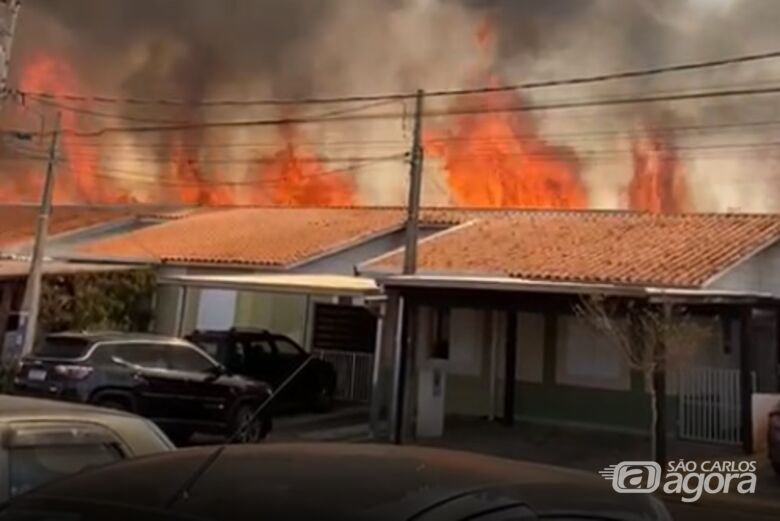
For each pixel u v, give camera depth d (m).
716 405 14.28
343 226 23.08
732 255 15.40
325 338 19.98
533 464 2.64
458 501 1.87
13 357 17.27
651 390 12.18
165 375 12.11
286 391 16.91
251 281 16.42
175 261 21.03
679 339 11.66
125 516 1.82
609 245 17.59
